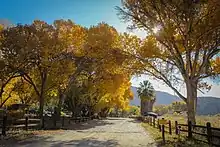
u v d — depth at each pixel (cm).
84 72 4312
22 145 1536
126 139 2003
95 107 7144
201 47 2133
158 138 1978
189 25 1969
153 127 3484
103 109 9056
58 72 3020
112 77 4528
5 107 5009
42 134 2248
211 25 1942
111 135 2338
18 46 2539
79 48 3170
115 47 2530
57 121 3666
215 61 2573
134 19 2281
